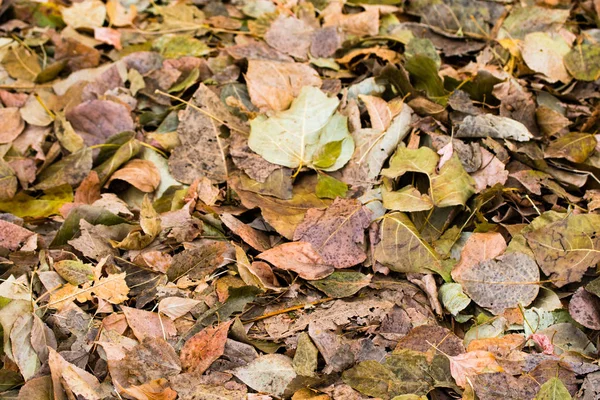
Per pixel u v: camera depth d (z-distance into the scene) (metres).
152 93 1.20
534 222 1.05
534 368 0.97
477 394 0.95
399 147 1.10
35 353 0.98
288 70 1.19
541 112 1.15
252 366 0.98
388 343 0.99
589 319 1.00
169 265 1.04
